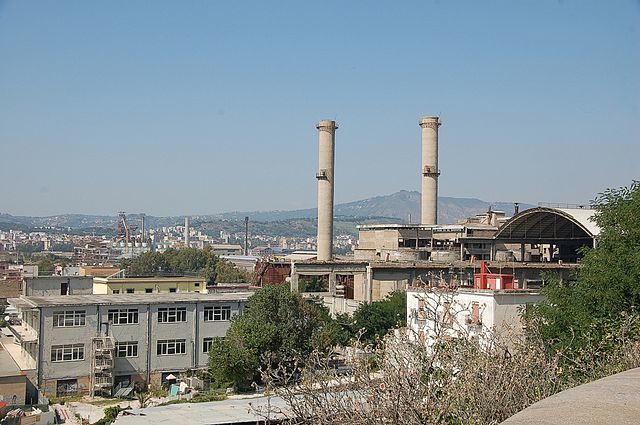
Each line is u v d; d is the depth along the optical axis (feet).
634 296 91.71
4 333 212.43
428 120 315.58
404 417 32.65
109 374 167.12
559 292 98.94
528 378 37.70
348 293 276.82
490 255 258.16
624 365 45.75
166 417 96.89
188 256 508.12
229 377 158.30
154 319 176.45
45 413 139.64
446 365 35.53
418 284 54.80
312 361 39.14
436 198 315.78
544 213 220.02
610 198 109.50
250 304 171.01
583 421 17.20
